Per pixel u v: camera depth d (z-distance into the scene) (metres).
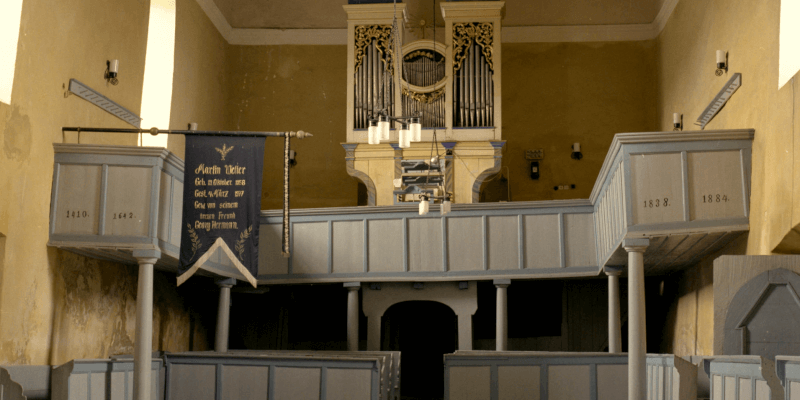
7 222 12.08
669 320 18.44
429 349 22.61
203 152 13.65
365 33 20.34
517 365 14.91
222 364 14.73
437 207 17.88
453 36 20.12
